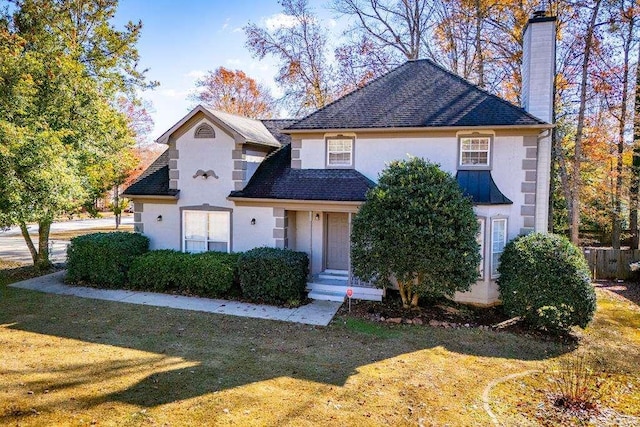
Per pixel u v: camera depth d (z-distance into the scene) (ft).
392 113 47.32
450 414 22.29
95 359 28.04
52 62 49.88
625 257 62.23
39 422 20.04
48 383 24.20
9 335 32.22
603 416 22.84
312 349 30.94
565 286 34.83
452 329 36.19
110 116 59.06
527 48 46.88
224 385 24.71
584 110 72.74
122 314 38.27
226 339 32.63
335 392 24.26
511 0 74.69
